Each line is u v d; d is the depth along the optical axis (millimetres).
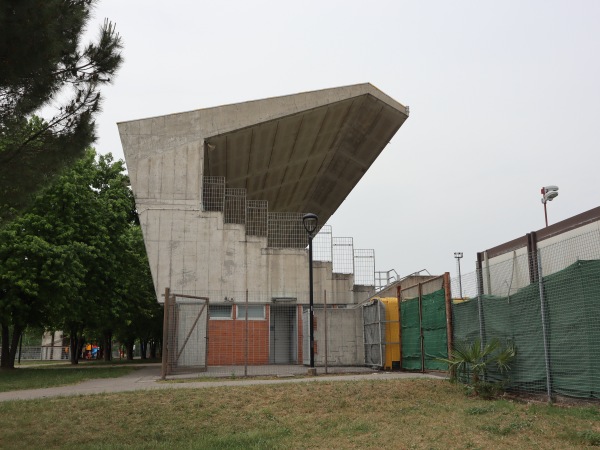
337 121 29578
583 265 9164
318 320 21906
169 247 24109
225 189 27922
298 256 25031
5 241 23531
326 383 13070
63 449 7621
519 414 8734
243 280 24422
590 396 8891
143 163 24594
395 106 29297
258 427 9023
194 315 20828
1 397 12648
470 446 6918
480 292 12523
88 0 8383
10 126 8141
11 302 24016
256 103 25969
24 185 8750
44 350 62750
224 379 15797
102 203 28328
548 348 9977
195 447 7512
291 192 37562
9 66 7520
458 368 12336
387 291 24875
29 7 7188
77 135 8711
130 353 54625
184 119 25219
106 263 27719
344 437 7977
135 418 9789
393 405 10406
